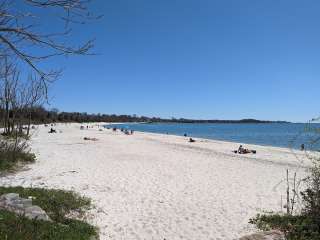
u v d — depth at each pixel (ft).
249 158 75.97
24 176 44.55
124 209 31.63
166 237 25.30
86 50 15.35
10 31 14.02
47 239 20.39
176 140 140.56
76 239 21.66
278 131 307.58
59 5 13.98
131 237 25.08
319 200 24.00
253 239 23.27
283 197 37.52
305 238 22.94
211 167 59.88
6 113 82.28
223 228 27.14
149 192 38.73
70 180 43.27
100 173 49.29
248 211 31.81
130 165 58.65
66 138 124.16
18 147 55.67
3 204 24.50
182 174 51.39
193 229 26.96
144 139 139.23
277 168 60.18
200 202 35.06
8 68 86.28
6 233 19.20
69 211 28.81
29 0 13.57
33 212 24.21
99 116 587.68
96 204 32.32
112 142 112.06
